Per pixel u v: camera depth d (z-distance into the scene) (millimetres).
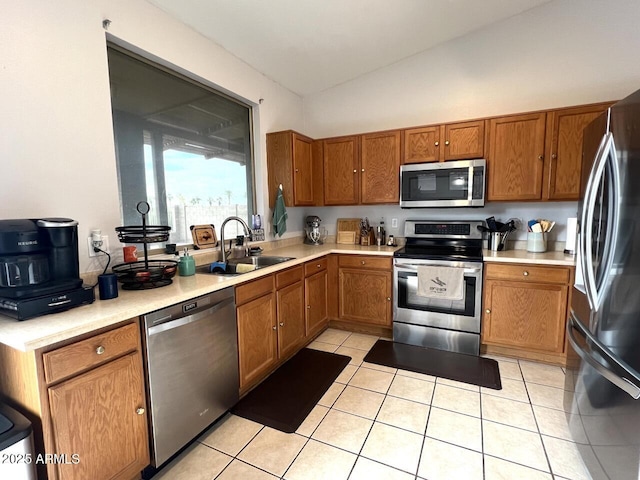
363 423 1878
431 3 2418
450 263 2678
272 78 3207
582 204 1695
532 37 2779
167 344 1522
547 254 2641
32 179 1484
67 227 1348
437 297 2719
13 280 1210
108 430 1303
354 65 3213
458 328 2746
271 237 3242
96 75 1716
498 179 2732
